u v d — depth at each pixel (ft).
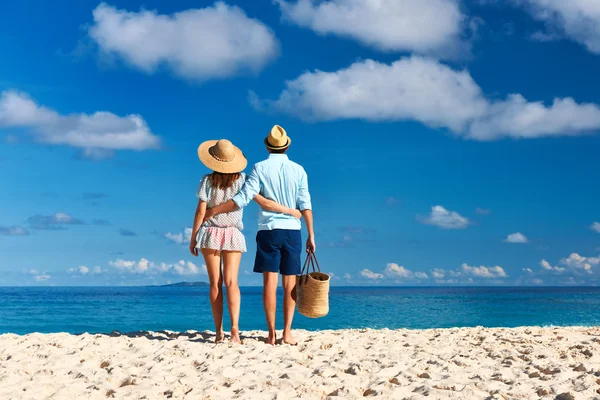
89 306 103.04
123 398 11.50
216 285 18.52
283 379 12.75
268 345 17.60
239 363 14.73
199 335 21.16
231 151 18.52
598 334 22.91
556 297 167.43
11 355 15.98
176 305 108.17
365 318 66.69
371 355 16.81
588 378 12.91
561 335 22.47
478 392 11.71
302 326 55.31
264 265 18.19
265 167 18.21
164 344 17.44
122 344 17.88
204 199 18.29
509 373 14.08
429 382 12.78
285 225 18.12
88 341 18.52
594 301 128.67
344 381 12.84
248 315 73.67
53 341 18.54
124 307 99.60
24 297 174.40
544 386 12.11
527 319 68.69
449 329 26.23
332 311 82.33
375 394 11.83
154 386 12.40
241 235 18.51
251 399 11.32
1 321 62.85
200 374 13.64
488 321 65.16
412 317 69.05
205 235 18.21
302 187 18.70
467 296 178.60
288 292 18.61
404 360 15.79
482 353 17.47
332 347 18.15
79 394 11.89
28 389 12.17
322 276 18.67
